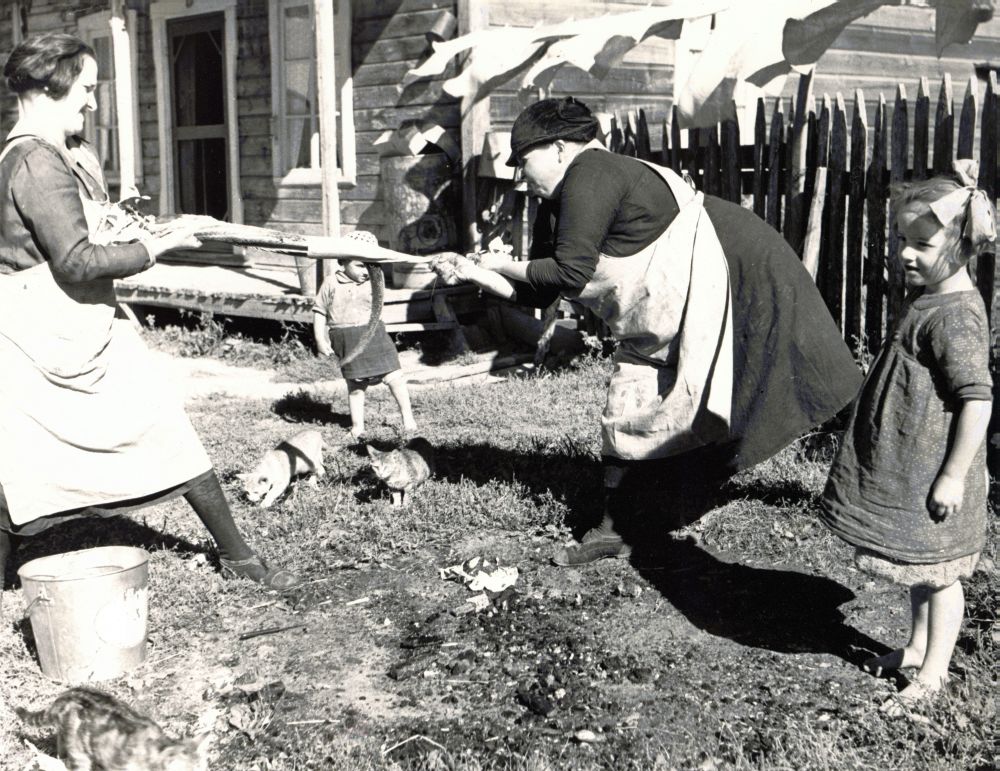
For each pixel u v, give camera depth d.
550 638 3.81
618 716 3.26
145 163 14.20
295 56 11.90
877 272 6.47
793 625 3.89
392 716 3.30
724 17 5.45
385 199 10.50
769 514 4.95
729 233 4.21
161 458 3.94
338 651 3.76
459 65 10.13
